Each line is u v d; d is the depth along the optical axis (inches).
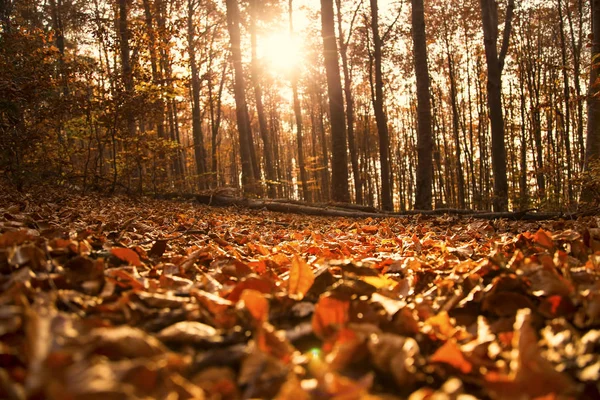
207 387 38.5
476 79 1288.1
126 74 379.9
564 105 1095.0
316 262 108.0
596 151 416.8
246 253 135.3
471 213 385.4
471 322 64.4
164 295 67.1
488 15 496.1
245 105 686.5
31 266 71.0
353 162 941.2
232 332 52.7
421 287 85.8
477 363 44.1
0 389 31.1
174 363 41.0
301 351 51.3
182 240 149.6
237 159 1836.9
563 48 935.0
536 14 1122.7
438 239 187.2
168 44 399.9
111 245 105.9
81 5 826.2
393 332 54.6
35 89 331.3
